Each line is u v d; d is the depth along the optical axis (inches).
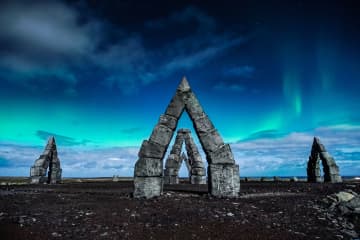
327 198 428.8
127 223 276.7
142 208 346.9
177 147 1019.3
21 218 285.0
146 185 455.8
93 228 259.6
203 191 564.7
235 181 459.2
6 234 234.8
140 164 464.8
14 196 466.6
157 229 259.9
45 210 331.9
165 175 990.4
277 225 283.9
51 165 1042.7
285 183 890.1
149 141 479.2
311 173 1027.3
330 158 961.5
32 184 894.4
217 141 480.4
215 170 466.0
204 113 503.5
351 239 254.1
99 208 344.8
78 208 345.1
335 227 289.0
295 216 323.6
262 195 493.4
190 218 298.2
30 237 230.7
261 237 245.8
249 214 323.3
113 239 233.0
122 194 516.4
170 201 402.6
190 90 518.3
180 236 243.1
